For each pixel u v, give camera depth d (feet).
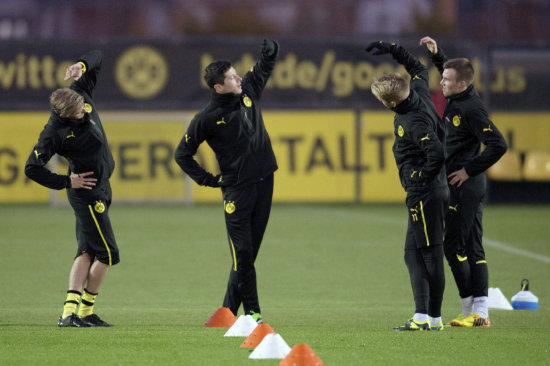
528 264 146.61
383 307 104.32
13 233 188.44
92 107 81.71
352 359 63.05
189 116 259.19
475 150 83.05
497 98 263.90
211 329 78.38
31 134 255.70
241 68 257.75
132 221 214.28
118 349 66.23
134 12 521.65
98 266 81.41
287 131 261.85
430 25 482.69
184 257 153.99
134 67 257.96
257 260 151.23
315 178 263.08
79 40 254.68
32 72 253.65
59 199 257.34
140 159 260.42
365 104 262.47
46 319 90.58
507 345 69.05
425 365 61.11
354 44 261.44
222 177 82.12
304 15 512.63
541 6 483.51
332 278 131.75
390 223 210.79
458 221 82.53
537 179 264.93
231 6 504.02
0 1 514.27
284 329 79.71
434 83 254.88
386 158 264.52
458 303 108.17
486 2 485.15
